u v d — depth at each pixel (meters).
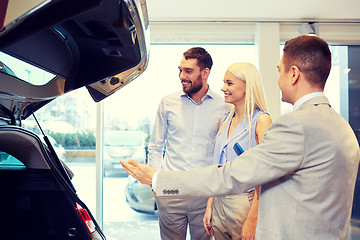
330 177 0.94
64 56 1.35
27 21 0.81
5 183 1.44
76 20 1.09
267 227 1.00
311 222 0.94
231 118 1.75
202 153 2.10
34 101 1.39
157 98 3.57
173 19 3.38
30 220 1.46
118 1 0.89
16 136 1.26
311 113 0.98
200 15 3.28
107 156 3.58
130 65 1.31
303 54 1.03
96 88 1.52
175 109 2.17
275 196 1.01
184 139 2.12
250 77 1.63
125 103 3.57
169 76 3.56
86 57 1.36
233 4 3.00
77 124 3.50
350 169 0.98
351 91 3.67
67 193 1.43
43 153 1.36
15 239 1.46
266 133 1.03
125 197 3.60
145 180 1.17
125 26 1.02
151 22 3.46
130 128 3.58
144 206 3.62
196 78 2.05
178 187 1.08
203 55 2.06
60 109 3.50
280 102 3.38
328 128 0.96
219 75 3.57
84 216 1.46
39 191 1.43
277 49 3.40
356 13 3.24
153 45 3.55
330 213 0.95
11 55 1.11
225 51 3.59
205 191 1.05
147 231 3.62
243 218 1.54
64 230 1.46
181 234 2.13
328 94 3.67
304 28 3.32
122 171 3.60
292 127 0.96
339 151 0.95
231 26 3.50
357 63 3.68
